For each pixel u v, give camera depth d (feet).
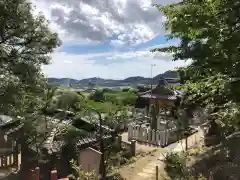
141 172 36.70
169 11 10.39
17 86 41.09
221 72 9.78
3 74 41.47
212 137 38.78
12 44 41.81
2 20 38.06
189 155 35.17
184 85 13.82
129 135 56.08
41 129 49.44
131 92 94.73
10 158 39.22
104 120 56.03
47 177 42.19
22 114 45.34
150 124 58.44
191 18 9.57
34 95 47.37
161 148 48.06
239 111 11.05
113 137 49.67
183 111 48.60
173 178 28.84
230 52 8.69
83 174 21.90
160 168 36.55
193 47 11.85
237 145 15.19
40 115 50.31
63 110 53.83
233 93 9.44
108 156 41.91
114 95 88.43
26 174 36.29
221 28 8.84
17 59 42.78
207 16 9.29
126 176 35.73
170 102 63.21
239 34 8.27
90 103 69.05
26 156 45.09
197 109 37.45
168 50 13.05
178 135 51.06
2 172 37.55
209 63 10.14
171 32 11.64
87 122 55.26
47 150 45.27
